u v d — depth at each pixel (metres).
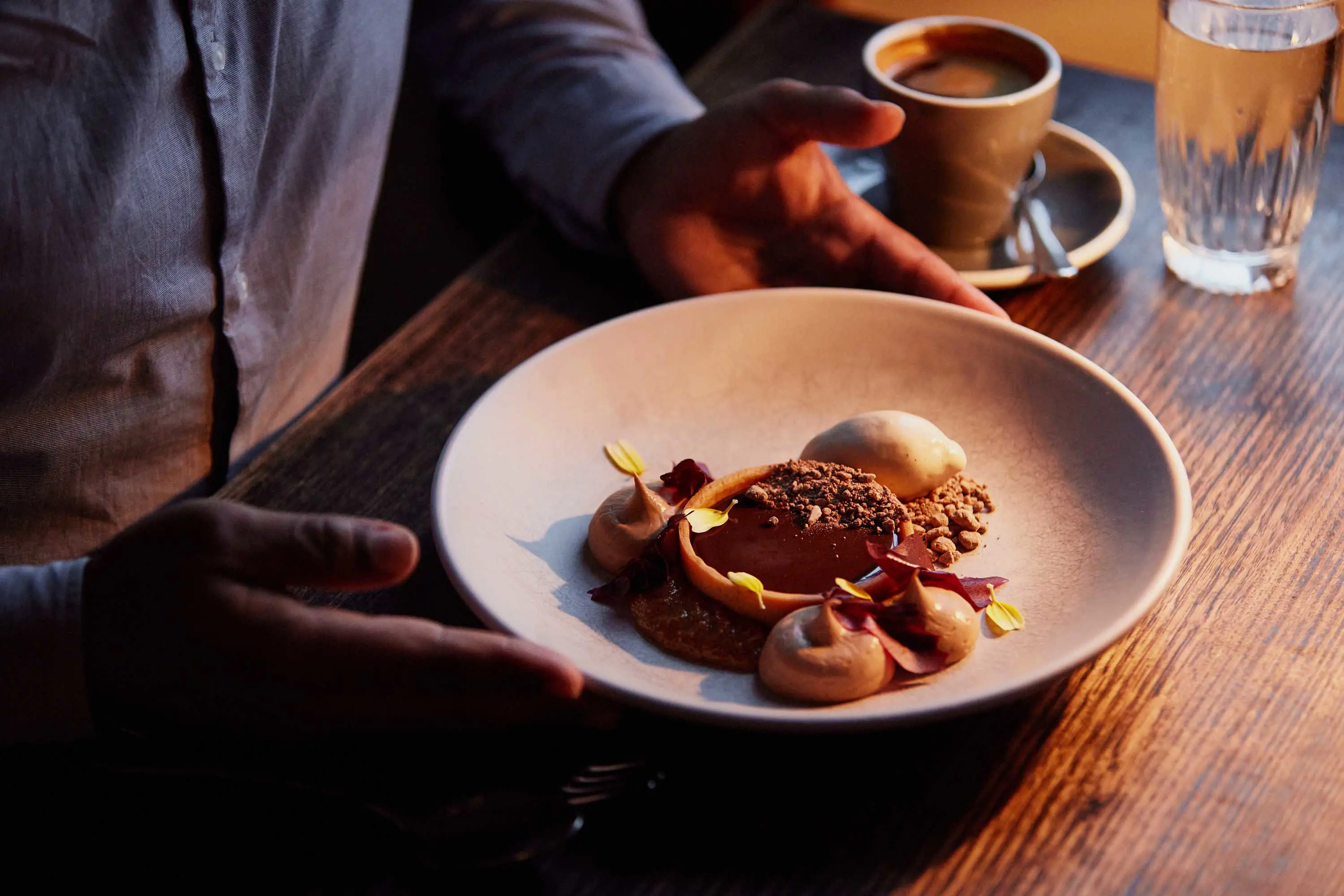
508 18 1.04
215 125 0.76
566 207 0.96
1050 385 0.71
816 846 0.53
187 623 0.55
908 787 0.55
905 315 0.77
